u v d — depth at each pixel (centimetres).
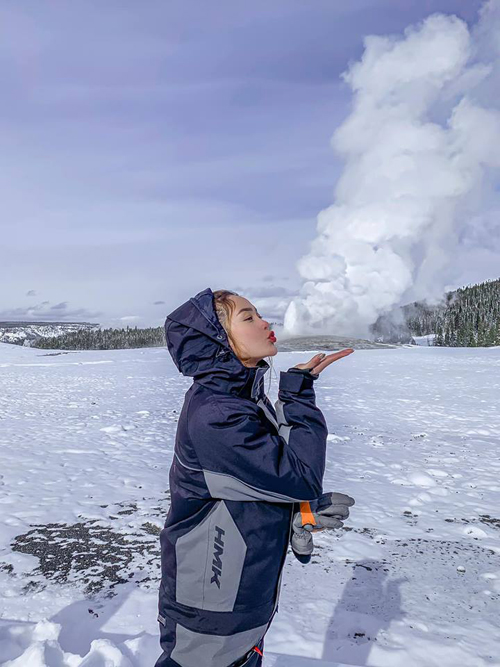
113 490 602
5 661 248
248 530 141
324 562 412
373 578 384
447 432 1007
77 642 292
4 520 499
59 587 364
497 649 293
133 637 296
